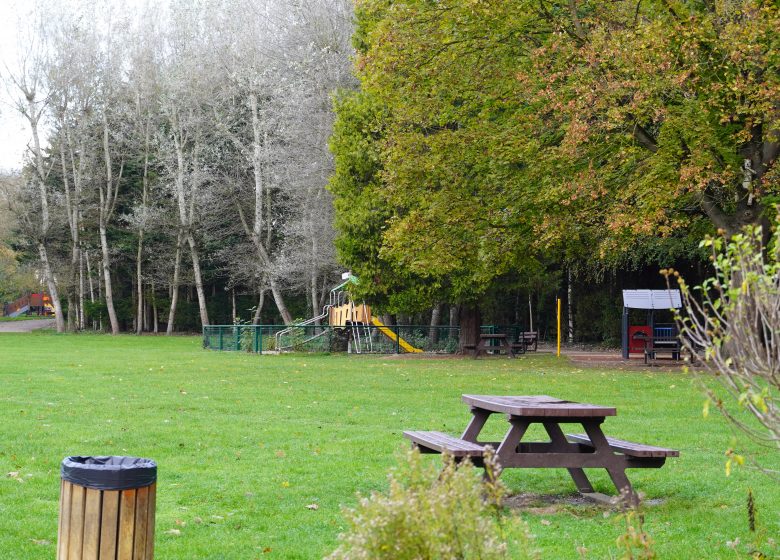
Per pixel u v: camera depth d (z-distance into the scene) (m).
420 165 21.27
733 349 4.04
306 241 38.44
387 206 26.28
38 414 12.20
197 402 14.21
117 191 53.75
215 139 50.31
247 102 44.50
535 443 7.53
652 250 30.47
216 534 5.91
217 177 47.25
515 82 20.38
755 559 5.11
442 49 20.27
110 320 56.00
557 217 20.20
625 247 20.34
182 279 52.25
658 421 11.98
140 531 4.01
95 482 3.94
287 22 40.34
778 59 16.48
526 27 20.48
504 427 11.52
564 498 7.35
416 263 22.17
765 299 3.97
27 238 55.84
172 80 46.59
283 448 9.61
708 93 17.34
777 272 4.18
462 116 22.25
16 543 5.59
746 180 18.91
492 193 21.97
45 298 89.00
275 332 31.95
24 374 19.50
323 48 36.53
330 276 42.78
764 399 3.96
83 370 21.02
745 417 12.26
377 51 20.08
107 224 55.66
